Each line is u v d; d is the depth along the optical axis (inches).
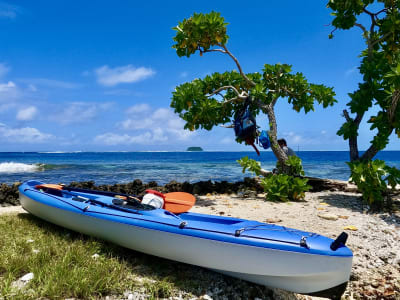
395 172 308.0
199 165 1480.1
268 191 371.6
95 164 1621.6
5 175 789.2
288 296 166.9
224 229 157.6
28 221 246.7
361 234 233.8
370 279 177.9
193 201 224.5
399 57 325.4
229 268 153.9
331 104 432.5
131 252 194.2
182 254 163.8
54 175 820.6
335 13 382.6
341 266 139.5
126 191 438.9
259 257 146.6
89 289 138.4
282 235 150.9
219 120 438.6
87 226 199.8
